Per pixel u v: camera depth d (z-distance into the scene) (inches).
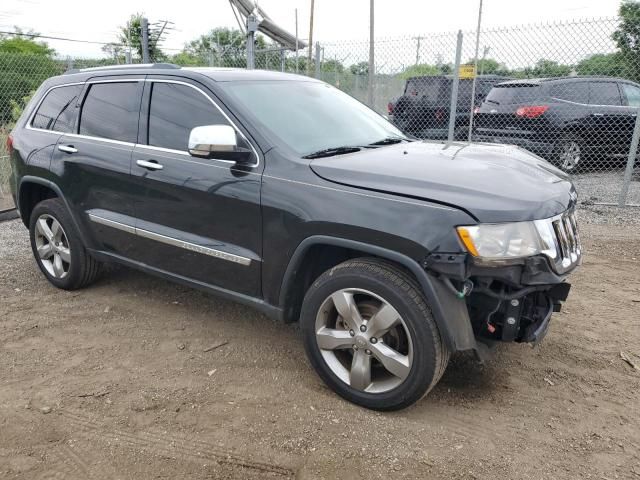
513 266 108.3
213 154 129.4
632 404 126.0
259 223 130.0
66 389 130.0
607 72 330.0
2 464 104.8
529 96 386.9
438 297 108.8
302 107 152.3
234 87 144.9
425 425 117.2
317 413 120.9
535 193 114.6
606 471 104.3
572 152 390.9
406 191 113.2
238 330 161.8
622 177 402.6
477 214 106.7
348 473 102.7
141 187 153.1
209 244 141.0
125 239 162.1
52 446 110.1
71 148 171.2
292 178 125.5
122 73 165.3
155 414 120.5
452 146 151.4
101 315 171.5
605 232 267.7
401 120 456.8
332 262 133.0
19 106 454.9
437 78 437.4
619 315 172.6
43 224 187.3
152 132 153.6
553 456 108.3
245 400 125.9
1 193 328.8
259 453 108.1
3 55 519.8
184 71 151.4
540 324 120.5
